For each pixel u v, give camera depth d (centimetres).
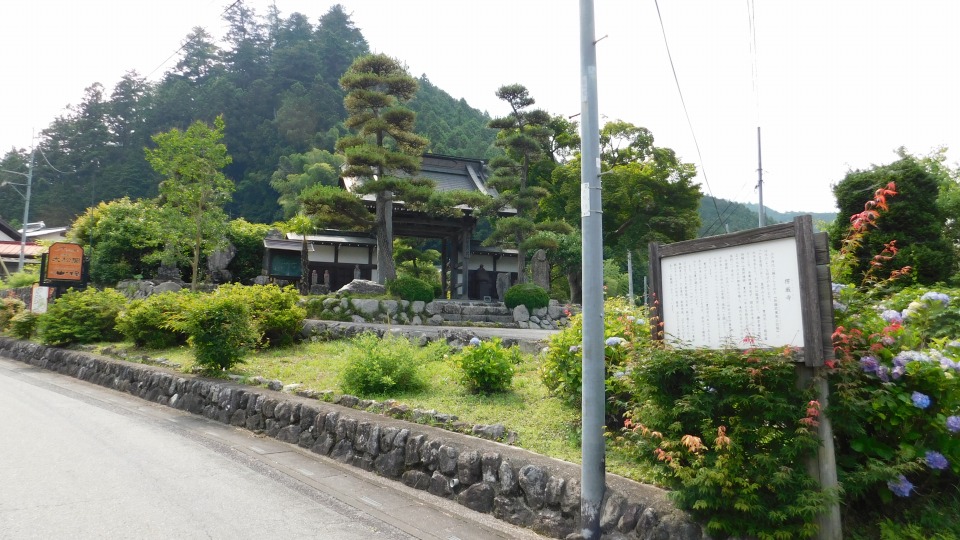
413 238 3194
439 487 523
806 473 324
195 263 2036
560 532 419
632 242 3375
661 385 371
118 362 1170
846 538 338
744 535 333
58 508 449
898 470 323
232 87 6719
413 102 6825
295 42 7738
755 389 336
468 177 3023
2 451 610
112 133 6234
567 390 621
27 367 1448
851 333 343
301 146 6241
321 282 2700
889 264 826
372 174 1959
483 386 735
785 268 338
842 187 927
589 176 411
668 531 356
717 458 338
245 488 525
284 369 982
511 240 2486
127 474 549
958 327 441
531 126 2539
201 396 896
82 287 1817
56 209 5288
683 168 3356
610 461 481
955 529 325
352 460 620
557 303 2167
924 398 329
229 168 6144
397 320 1791
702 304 383
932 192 886
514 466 471
